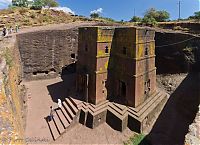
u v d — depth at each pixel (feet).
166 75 98.48
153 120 77.10
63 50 116.67
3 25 130.93
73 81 109.19
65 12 194.08
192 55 92.17
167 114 79.77
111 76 84.48
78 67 89.92
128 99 78.59
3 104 32.45
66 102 86.28
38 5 184.03
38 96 94.17
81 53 87.35
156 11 172.45
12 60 67.31
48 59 112.68
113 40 82.89
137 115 71.92
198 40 92.17
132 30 74.23
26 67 107.14
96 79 78.64
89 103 81.46
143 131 71.41
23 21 146.00
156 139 67.72
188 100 81.61
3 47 68.64
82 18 182.91
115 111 75.56
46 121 76.38
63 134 69.92
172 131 71.05
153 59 87.97
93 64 79.71
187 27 124.26
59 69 116.78
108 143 66.74
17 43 99.60
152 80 87.86
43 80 112.16
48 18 162.81
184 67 93.86
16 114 48.21
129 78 77.51
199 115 35.22
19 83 83.10
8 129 26.94
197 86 84.53
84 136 69.77
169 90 92.43
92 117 72.69
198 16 151.12
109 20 195.72
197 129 31.17
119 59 81.97
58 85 106.11
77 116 75.36
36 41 107.96
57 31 113.09
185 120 75.31
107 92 83.76
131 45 75.51
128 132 71.20
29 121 75.25
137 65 75.46
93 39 78.74
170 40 98.43
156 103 81.20
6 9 166.50
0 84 38.11
